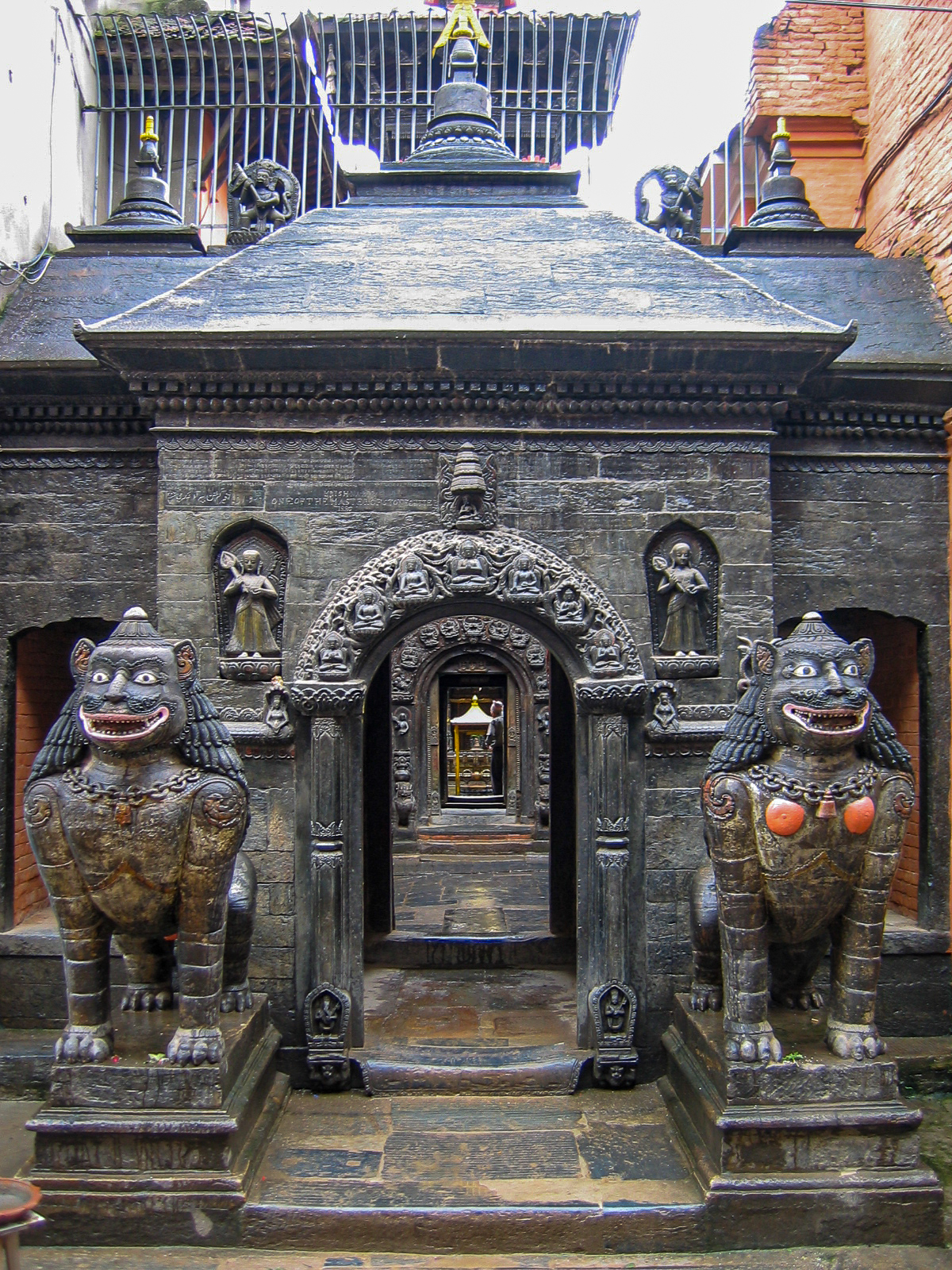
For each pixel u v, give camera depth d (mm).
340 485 5664
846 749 4375
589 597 5539
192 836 4281
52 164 7730
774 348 5473
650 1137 4859
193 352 5430
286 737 5477
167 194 7590
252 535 5715
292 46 9125
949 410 6180
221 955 4473
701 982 5262
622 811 5465
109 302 6605
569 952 7371
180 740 4383
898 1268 4082
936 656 6223
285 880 5500
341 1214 4207
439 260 5977
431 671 12555
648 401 5703
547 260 6008
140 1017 4957
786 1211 4207
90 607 6129
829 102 8688
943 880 6184
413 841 12008
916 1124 4266
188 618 5617
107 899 4340
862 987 4445
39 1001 6008
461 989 6770
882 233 7934
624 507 5711
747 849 4383
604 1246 4199
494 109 9062
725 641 5695
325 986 5344
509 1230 4203
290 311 5559
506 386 5629
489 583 5492
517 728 13070
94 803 4258
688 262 6008
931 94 7102
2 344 6223
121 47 8578
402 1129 4945
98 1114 4262
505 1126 4980
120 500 6145
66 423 6113
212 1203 4191
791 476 6207
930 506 6266
